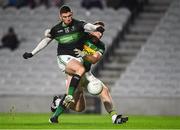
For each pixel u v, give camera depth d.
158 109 59.19
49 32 31.41
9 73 69.62
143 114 59.53
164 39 70.38
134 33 72.31
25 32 74.44
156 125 31.92
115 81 66.44
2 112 61.34
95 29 30.53
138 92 65.38
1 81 68.88
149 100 59.41
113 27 72.75
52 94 63.59
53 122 31.64
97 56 31.00
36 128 26.94
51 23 75.19
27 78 68.56
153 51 69.19
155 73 66.81
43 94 63.28
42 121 37.31
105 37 71.31
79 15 74.44
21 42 73.25
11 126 28.73
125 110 59.75
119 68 68.06
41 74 68.62
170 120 42.91
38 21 75.50
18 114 56.41
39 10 76.50
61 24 30.95
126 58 69.19
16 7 77.44
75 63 30.53
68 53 30.91
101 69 67.06
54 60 69.94
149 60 68.19
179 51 68.81
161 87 65.50
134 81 66.12
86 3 75.25
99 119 43.69
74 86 30.30
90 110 60.31
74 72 30.67
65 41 30.84
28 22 75.50
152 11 74.56
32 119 41.66
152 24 73.00
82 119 43.53
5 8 77.31
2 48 71.88
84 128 27.09
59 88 66.75
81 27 30.69
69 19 30.47
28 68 69.62
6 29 75.25
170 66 67.31
